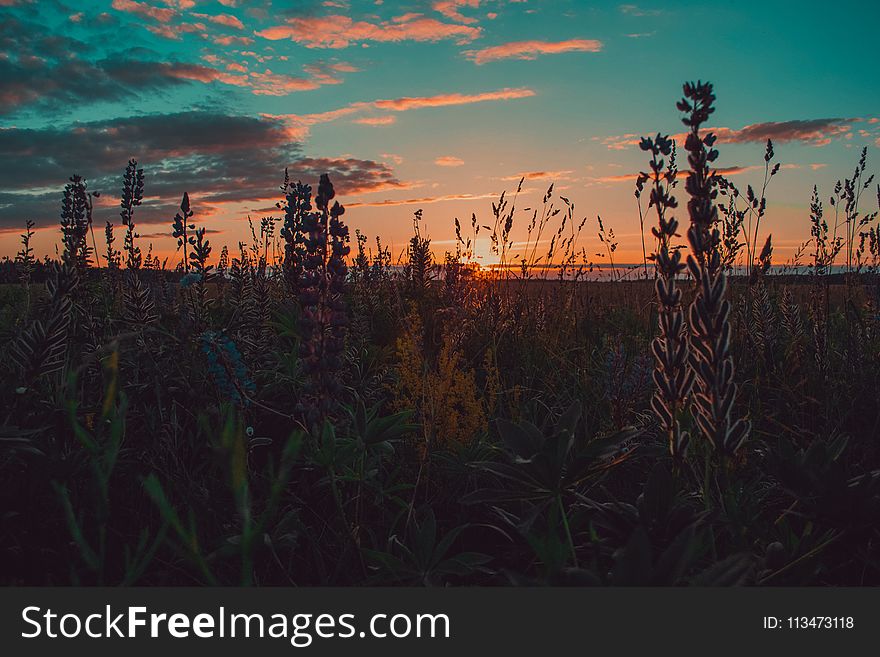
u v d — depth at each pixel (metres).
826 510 2.03
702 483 2.40
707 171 1.91
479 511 2.74
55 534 2.18
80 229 4.53
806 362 4.25
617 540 1.99
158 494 1.33
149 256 5.18
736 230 5.03
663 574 1.47
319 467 2.53
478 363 4.81
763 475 2.66
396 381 3.75
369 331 4.81
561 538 2.16
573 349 5.02
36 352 2.47
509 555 2.35
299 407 2.46
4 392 2.50
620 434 2.13
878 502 1.95
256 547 1.98
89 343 3.49
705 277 1.84
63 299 2.58
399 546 2.27
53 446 2.30
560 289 6.78
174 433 2.72
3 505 2.14
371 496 2.72
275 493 1.37
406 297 6.00
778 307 5.41
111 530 2.18
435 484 2.96
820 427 3.59
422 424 2.89
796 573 1.85
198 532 2.26
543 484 2.08
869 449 3.16
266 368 3.62
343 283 2.46
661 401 2.07
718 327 1.85
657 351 2.04
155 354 3.30
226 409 2.49
